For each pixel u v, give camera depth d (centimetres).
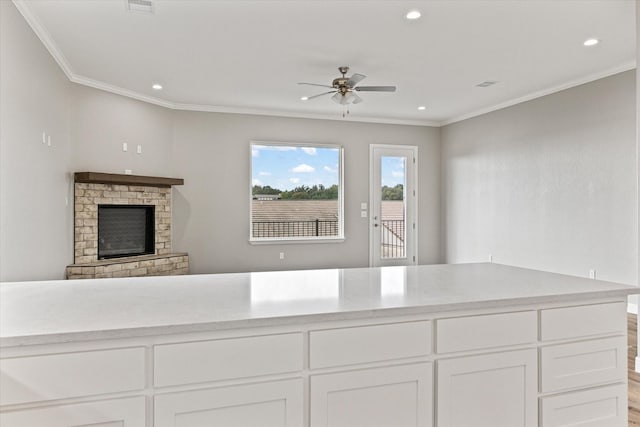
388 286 183
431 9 338
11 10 314
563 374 170
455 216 752
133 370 121
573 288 180
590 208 509
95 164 529
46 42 394
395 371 148
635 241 461
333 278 203
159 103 616
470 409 157
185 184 646
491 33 385
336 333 141
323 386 140
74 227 505
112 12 345
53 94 428
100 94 535
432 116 736
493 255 663
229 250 670
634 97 461
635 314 469
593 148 505
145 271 555
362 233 745
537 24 366
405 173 771
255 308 143
